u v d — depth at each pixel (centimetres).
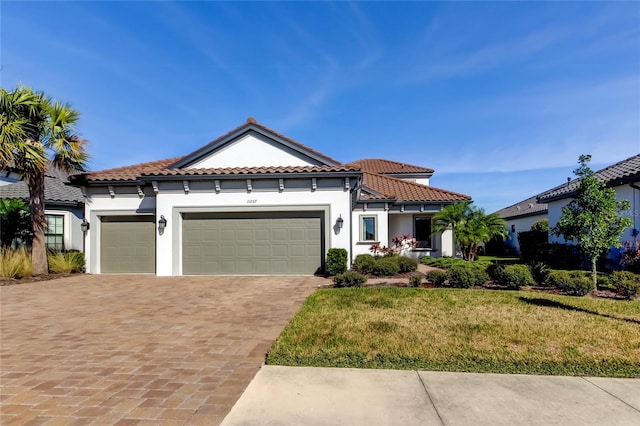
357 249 1841
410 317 688
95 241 1473
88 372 455
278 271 1366
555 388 405
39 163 1268
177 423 331
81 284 1194
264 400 376
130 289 1088
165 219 1377
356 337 571
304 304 813
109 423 332
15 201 1547
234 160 1520
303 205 1359
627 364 466
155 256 1460
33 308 837
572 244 1622
